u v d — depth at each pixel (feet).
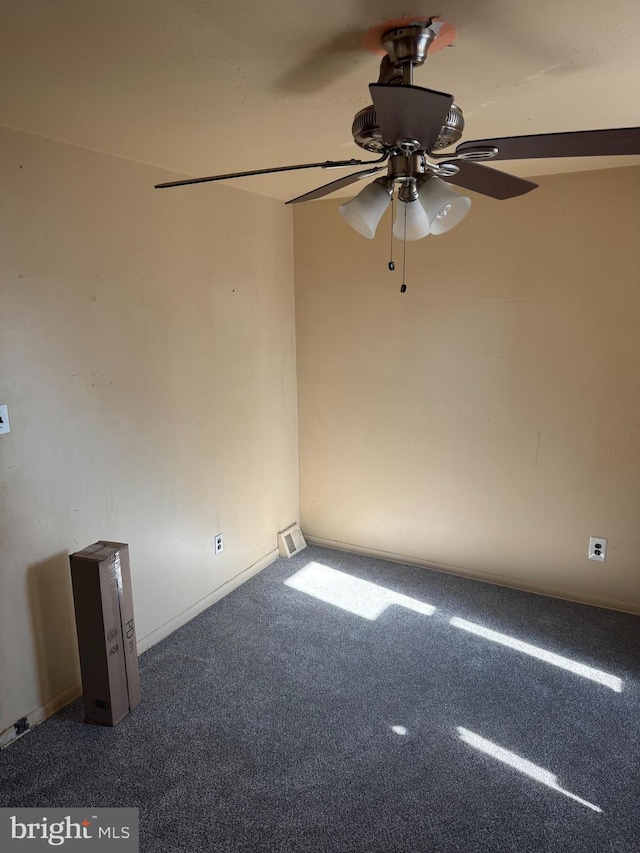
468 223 10.12
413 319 10.93
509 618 9.92
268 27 4.28
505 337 10.18
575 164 8.68
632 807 6.22
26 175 6.81
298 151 7.77
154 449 9.00
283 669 8.63
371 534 12.29
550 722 7.49
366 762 6.86
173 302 9.07
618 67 5.05
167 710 7.77
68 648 7.88
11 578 7.11
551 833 5.92
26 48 4.59
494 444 10.64
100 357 7.96
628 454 9.60
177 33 4.37
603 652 8.93
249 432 11.10
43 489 7.38
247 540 11.32
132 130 6.77
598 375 9.58
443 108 3.68
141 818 6.13
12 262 6.75
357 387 11.76
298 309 12.03
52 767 6.81
